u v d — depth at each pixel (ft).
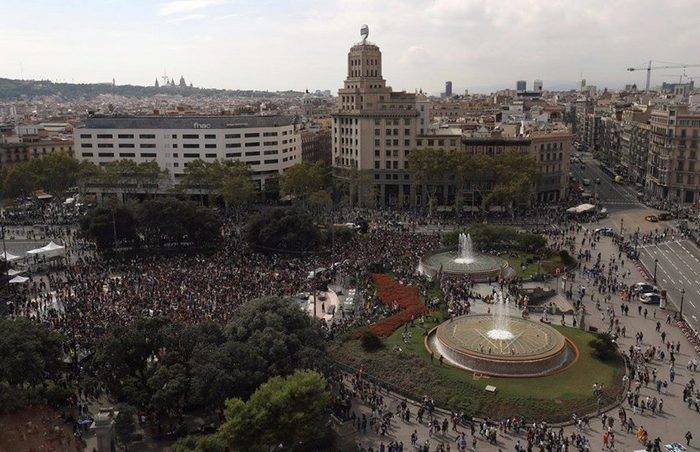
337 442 220.23
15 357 234.79
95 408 245.65
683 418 241.14
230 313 323.78
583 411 243.60
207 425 231.30
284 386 207.31
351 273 411.95
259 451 197.26
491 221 600.39
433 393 258.57
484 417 242.99
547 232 550.77
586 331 324.19
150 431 230.68
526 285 404.98
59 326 309.01
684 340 318.86
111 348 240.32
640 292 391.04
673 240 544.21
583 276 427.33
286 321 264.11
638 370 277.44
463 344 287.69
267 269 420.77
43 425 224.33
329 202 596.29
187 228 486.38
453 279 406.62
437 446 224.94
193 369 227.40
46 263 457.27
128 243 497.87
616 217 636.89
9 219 633.61
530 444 219.20
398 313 342.64
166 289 368.68
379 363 282.56
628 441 225.35
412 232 542.57
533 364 270.26
